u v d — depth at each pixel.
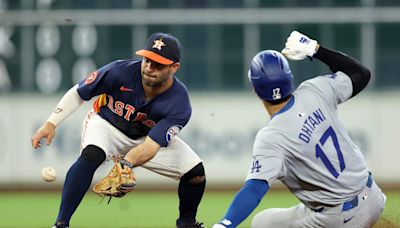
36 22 61.69
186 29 61.66
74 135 60.62
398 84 61.75
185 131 61.50
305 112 18.94
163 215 41.88
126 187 20.80
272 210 21.05
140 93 23.80
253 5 61.31
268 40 61.56
